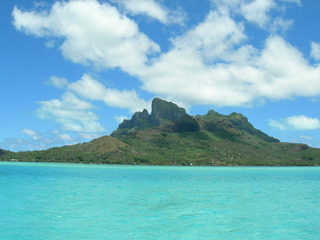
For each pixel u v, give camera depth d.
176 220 32.12
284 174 150.50
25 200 44.22
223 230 28.17
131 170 172.88
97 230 27.47
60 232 26.59
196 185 75.75
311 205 43.41
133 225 29.56
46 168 170.00
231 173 153.88
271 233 27.31
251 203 44.97
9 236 25.22
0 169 146.25
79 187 65.06
